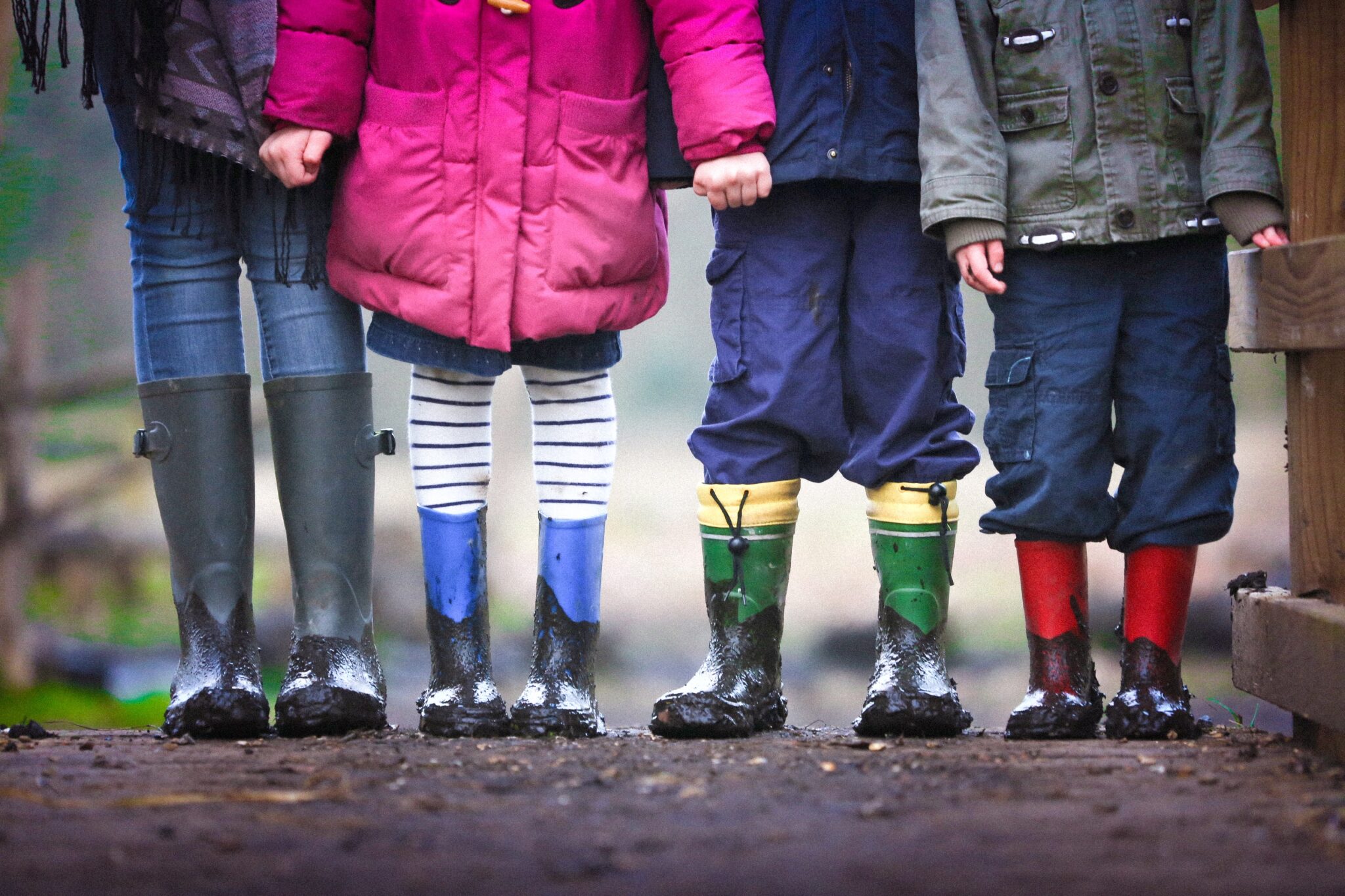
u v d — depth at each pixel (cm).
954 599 2375
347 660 546
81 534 1880
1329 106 476
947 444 555
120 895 289
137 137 535
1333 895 280
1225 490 528
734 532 554
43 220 1276
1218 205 509
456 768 432
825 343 544
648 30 546
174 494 546
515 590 2734
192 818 360
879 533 558
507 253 520
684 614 2541
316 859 316
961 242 519
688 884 292
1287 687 477
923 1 533
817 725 684
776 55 538
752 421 545
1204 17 514
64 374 1692
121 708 1513
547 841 331
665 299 568
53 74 1155
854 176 530
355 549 555
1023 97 525
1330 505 480
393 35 528
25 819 359
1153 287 526
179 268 545
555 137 525
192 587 546
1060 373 526
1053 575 542
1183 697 533
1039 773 419
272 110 520
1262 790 390
